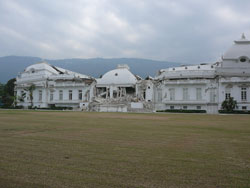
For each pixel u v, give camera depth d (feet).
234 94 254.27
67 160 39.22
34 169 34.42
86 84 336.08
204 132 74.28
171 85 285.64
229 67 273.13
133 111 260.62
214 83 269.64
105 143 53.98
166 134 69.00
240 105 251.19
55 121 108.99
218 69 274.16
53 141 55.98
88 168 35.06
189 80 277.03
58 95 347.36
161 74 313.73
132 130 77.77
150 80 323.16
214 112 264.31
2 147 48.88
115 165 36.63
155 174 32.68
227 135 67.97
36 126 86.28
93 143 53.83
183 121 118.93
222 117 158.92
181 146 51.26
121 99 302.45
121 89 346.33
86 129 79.36
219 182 29.96
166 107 285.64
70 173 32.86
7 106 354.54
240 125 98.78
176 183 29.48
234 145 52.70
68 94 343.26
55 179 30.58
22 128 79.87
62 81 350.23
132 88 377.30
